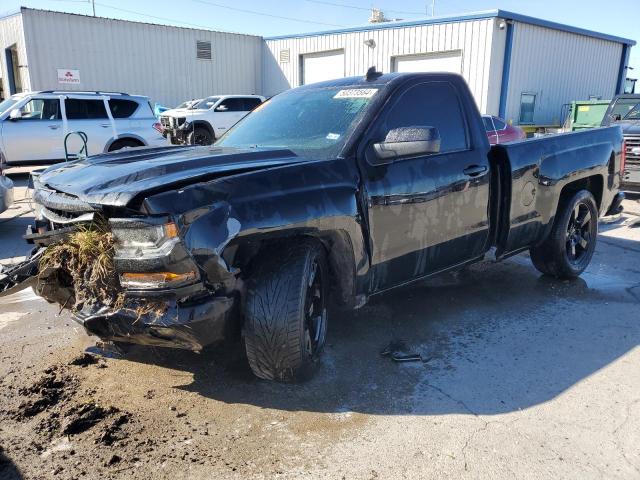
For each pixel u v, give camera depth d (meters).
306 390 3.29
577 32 21.94
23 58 21.09
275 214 2.88
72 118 12.85
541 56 20.86
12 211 9.33
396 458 2.67
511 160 4.29
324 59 24.78
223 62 25.94
